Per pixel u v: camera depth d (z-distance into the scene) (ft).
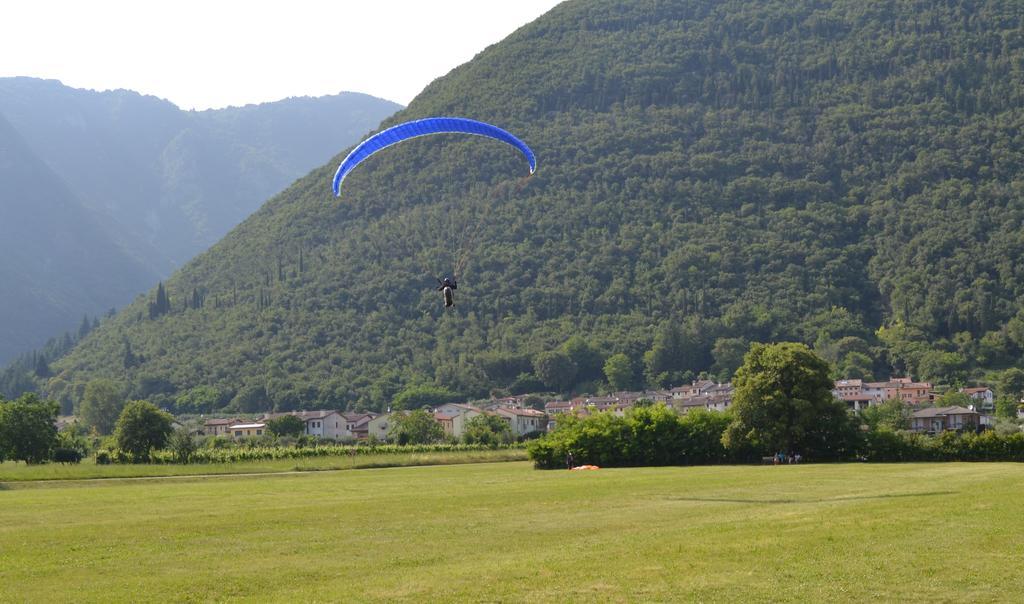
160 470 380.58
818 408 382.01
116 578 121.39
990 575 111.65
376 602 105.81
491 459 457.68
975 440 373.40
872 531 142.72
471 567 123.24
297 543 146.20
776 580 111.86
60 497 245.86
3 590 115.55
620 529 155.12
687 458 390.01
